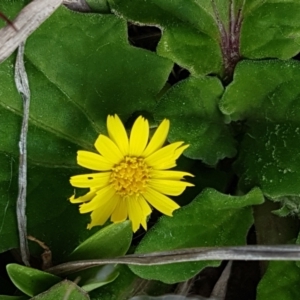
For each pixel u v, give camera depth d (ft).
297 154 0.47
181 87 0.49
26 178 0.49
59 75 0.49
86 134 0.51
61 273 0.47
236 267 0.55
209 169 0.53
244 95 0.49
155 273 0.47
